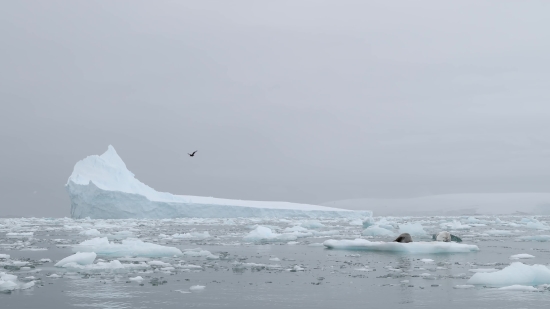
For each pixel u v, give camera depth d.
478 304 8.12
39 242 22.38
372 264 13.68
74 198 55.97
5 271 12.02
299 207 67.94
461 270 12.34
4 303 8.32
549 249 18.03
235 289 9.67
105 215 54.88
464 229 34.94
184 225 41.16
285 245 20.52
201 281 10.63
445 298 8.68
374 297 8.87
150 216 55.75
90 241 18.97
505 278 9.95
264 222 48.50
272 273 11.91
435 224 45.22
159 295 9.03
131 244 16.58
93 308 7.97
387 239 24.34
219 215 60.31
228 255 16.22
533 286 9.73
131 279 10.66
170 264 13.56
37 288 9.66
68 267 12.55
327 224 46.03
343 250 18.02
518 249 18.06
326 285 10.13
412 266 13.16
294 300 8.63
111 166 58.47
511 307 7.86
